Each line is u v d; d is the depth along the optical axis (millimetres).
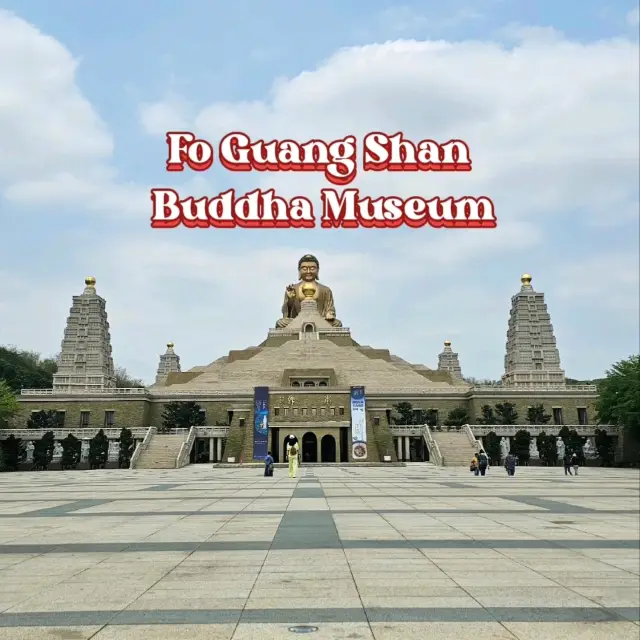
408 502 32438
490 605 12172
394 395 120188
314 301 161375
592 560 16438
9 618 11352
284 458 101125
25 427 115438
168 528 22641
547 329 125812
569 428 100938
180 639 10141
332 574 14742
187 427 106500
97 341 122875
